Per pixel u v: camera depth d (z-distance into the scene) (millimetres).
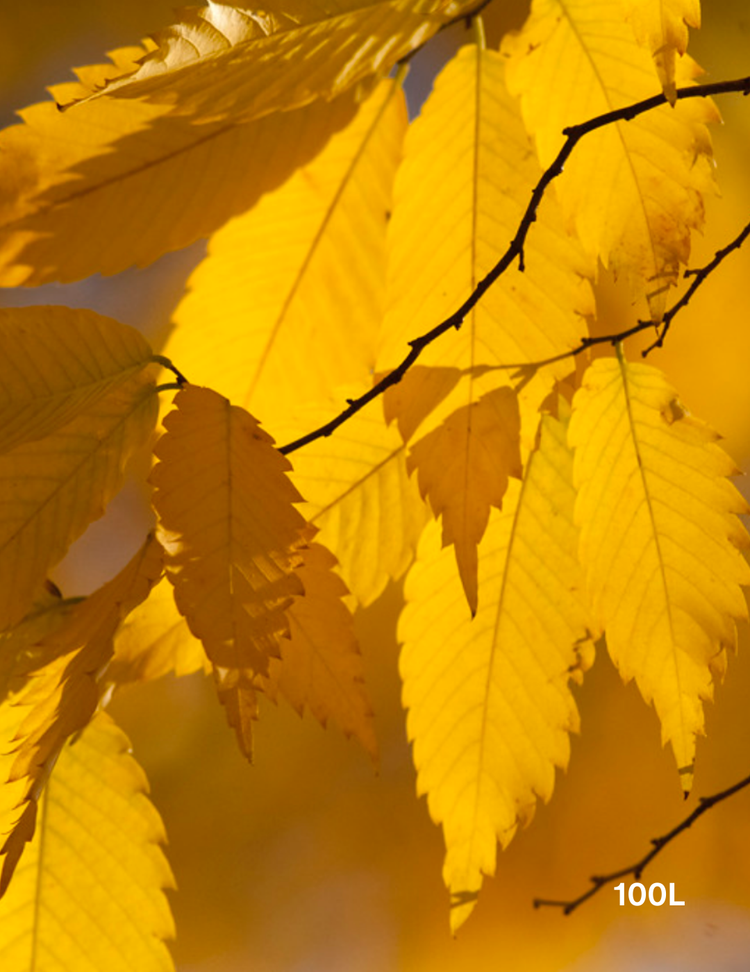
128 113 630
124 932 634
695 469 640
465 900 646
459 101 642
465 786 649
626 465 641
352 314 660
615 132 626
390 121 649
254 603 588
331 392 654
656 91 629
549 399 633
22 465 609
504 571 651
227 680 583
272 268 657
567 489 652
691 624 636
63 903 634
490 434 631
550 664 650
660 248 629
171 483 596
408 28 612
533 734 649
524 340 635
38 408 604
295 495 598
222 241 653
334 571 650
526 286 636
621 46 628
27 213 632
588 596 640
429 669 650
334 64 605
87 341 611
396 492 653
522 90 632
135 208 637
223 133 636
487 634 650
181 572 589
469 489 628
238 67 596
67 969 633
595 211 629
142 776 638
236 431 601
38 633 627
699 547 637
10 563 606
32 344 607
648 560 639
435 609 651
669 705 636
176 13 589
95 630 598
